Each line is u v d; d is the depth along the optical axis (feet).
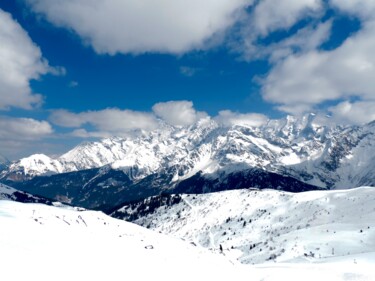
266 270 167.22
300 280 139.13
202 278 126.11
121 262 120.26
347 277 144.66
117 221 200.03
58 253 111.34
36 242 116.57
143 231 194.08
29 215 155.43
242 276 144.87
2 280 83.15
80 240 134.72
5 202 179.73
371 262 209.77
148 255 139.95
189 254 163.94
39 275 91.66
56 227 145.48
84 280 96.53
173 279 116.57
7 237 114.42
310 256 401.29
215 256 183.52
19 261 96.32
